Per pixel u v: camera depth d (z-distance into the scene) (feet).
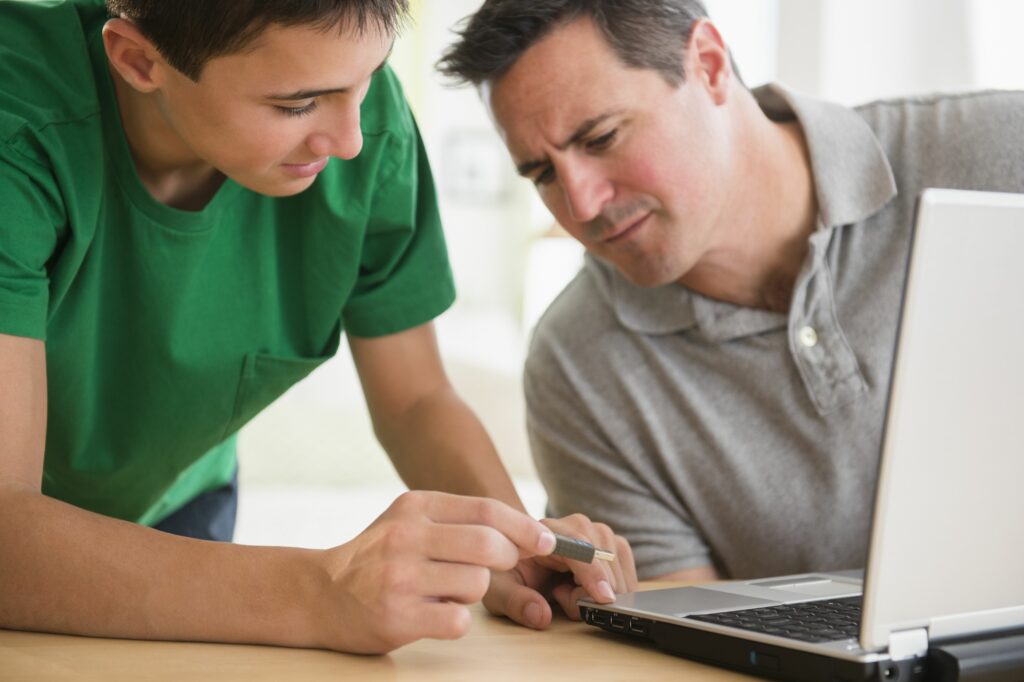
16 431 2.97
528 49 3.77
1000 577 2.31
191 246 3.72
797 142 4.45
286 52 2.77
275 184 3.17
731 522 4.53
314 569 2.68
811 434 4.34
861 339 4.27
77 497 4.24
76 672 2.39
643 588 3.56
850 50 8.70
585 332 4.76
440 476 4.00
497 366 14.38
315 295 4.06
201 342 3.93
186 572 2.72
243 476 12.84
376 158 3.88
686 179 3.96
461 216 16.12
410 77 15.67
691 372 4.56
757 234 4.32
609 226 4.03
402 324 4.18
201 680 2.34
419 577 2.56
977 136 4.38
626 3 3.78
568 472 4.83
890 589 2.19
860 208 4.29
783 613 2.78
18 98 3.27
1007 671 2.27
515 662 2.63
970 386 2.19
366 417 13.32
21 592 2.76
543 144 3.89
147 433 4.05
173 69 2.95
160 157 3.60
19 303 3.05
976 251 2.15
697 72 4.00
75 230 3.39
